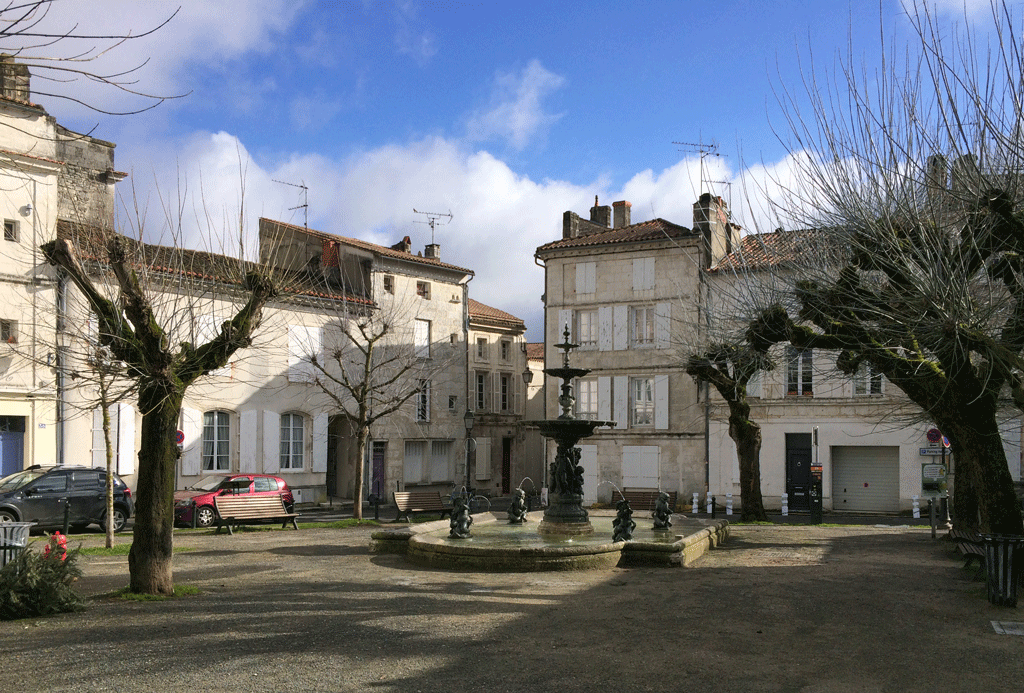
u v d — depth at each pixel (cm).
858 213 1370
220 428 3192
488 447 4516
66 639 855
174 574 1366
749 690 700
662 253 3734
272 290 1298
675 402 3669
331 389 3528
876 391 3272
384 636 877
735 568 1416
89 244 1688
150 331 1115
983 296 1339
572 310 3919
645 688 702
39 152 2808
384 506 3619
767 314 1745
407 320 3919
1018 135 1075
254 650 814
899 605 1066
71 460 2727
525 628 920
